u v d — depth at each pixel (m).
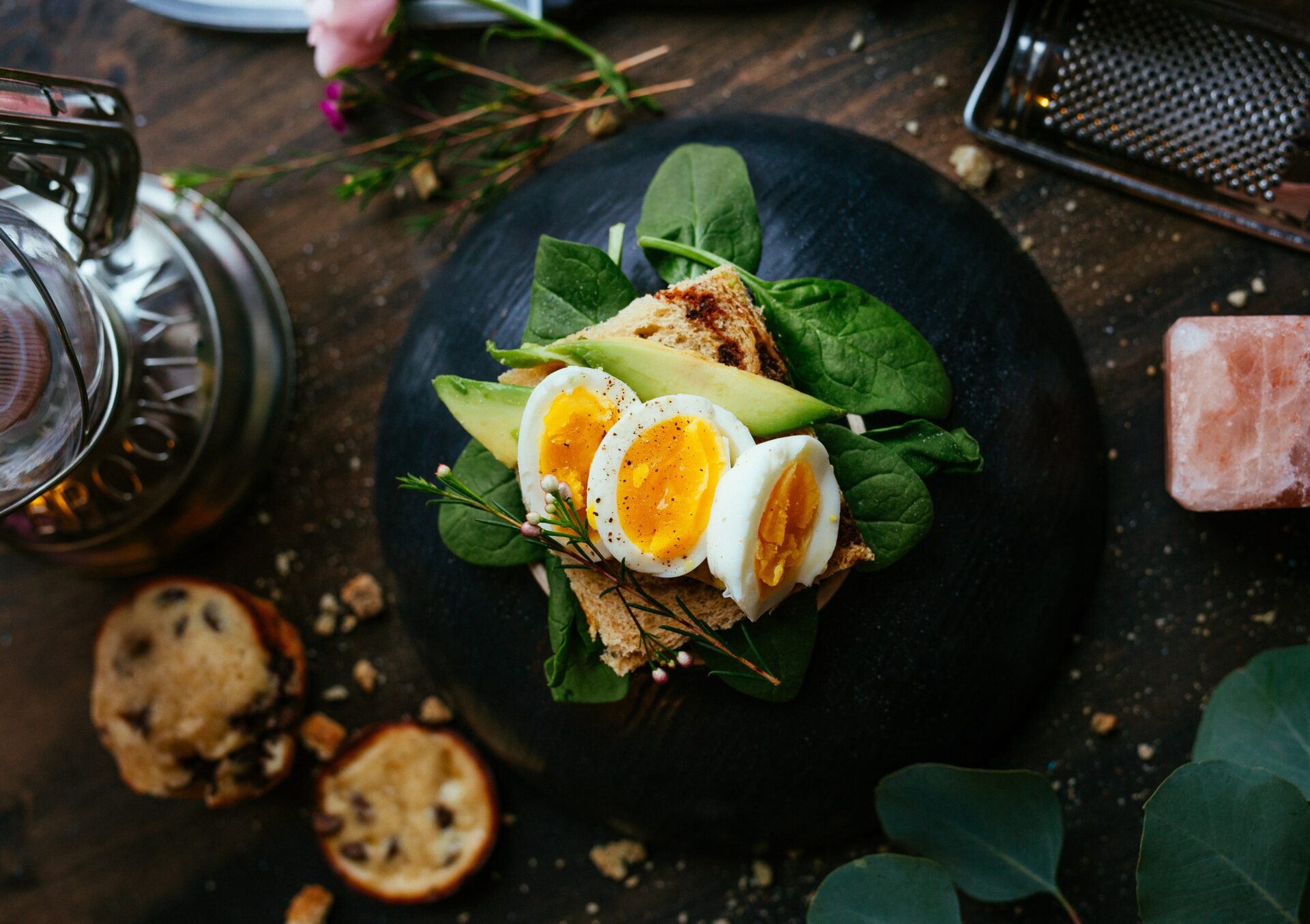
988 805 0.46
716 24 0.58
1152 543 0.54
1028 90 0.52
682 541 0.40
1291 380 0.48
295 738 0.59
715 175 0.46
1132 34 0.50
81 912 0.61
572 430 0.41
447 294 0.50
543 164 0.59
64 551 0.57
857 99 0.57
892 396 0.43
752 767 0.47
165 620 0.58
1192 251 0.54
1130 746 0.54
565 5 0.57
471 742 0.58
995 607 0.47
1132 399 0.54
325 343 0.61
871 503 0.43
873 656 0.46
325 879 0.60
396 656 0.60
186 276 0.56
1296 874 0.43
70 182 0.47
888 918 0.46
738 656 0.40
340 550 0.60
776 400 0.41
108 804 0.61
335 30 0.55
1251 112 0.50
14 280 0.44
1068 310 0.55
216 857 0.60
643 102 0.58
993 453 0.46
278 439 0.60
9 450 0.44
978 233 0.49
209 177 0.58
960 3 0.56
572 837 0.58
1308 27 0.52
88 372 0.46
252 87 0.62
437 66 0.60
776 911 0.55
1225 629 0.53
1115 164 0.53
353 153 0.59
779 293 0.44
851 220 0.47
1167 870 0.43
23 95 0.44
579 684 0.44
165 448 0.56
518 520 0.44
